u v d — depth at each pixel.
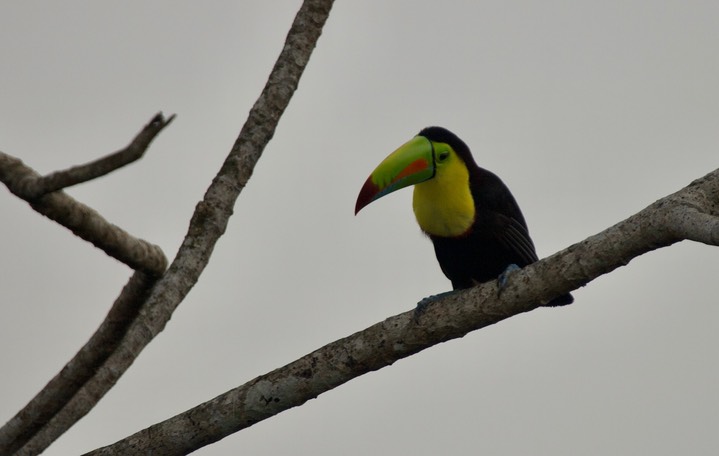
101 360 9.70
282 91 11.04
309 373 10.87
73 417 9.73
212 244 10.36
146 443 10.99
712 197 9.47
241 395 10.98
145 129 7.64
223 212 10.47
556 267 10.02
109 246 8.77
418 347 10.74
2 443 9.88
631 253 9.59
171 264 10.21
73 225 8.55
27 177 8.30
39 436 9.88
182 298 10.16
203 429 10.95
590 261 9.78
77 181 8.09
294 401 10.95
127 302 9.32
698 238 8.88
